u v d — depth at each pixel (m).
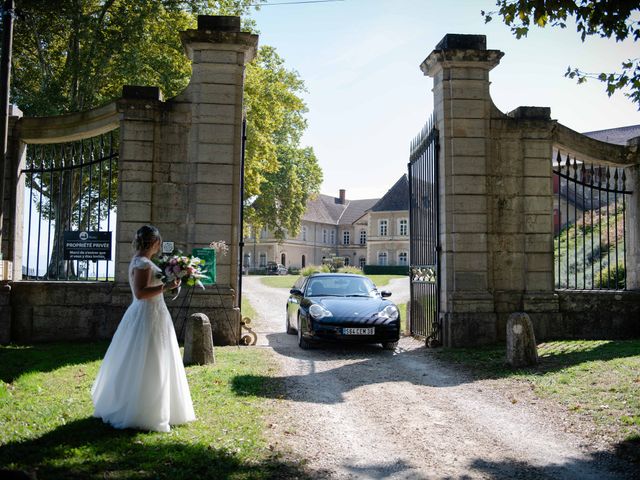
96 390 5.02
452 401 6.52
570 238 21.91
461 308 10.30
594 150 11.12
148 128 10.41
